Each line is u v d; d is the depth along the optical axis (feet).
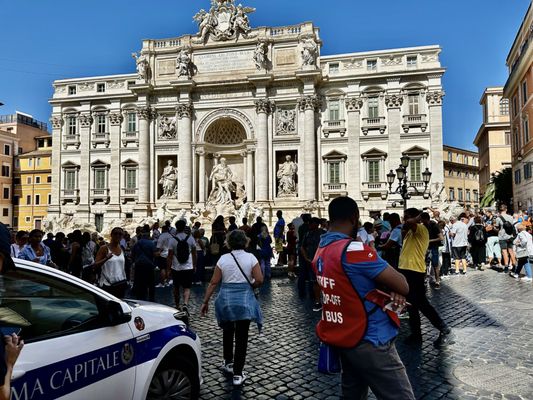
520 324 35.22
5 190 232.12
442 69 146.30
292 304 48.06
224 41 160.56
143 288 44.29
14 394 11.94
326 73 156.56
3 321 14.03
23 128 247.91
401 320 38.86
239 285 25.09
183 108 158.92
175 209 157.07
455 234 69.46
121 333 16.10
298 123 153.58
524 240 59.36
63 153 172.76
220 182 152.97
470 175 284.00
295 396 22.58
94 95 169.58
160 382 17.67
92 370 14.51
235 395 22.79
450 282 60.13
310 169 149.59
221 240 69.41
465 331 33.73
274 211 151.53
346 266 13.57
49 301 15.23
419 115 148.05
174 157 165.48
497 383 23.17
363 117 152.66
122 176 167.22
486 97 230.48
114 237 36.58
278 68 156.15
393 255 41.32
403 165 77.15
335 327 13.79
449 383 23.36
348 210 14.82
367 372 13.33
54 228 150.51
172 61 164.86
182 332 19.10
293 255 71.05
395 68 151.94
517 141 152.15
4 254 10.00
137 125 166.50
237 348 24.50
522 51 136.87
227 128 164.66
